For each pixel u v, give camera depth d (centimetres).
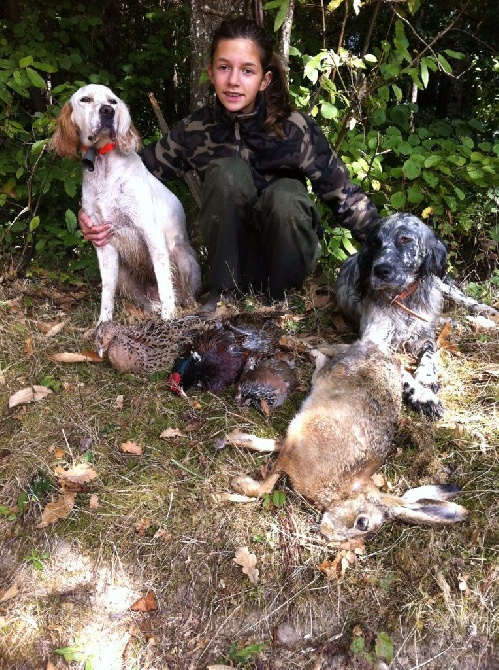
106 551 102
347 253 183
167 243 156
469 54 272
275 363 126
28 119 208
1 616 99
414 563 98
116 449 116
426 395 120
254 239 161
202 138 151
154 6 280
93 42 240
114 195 141
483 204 193
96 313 155
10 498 110
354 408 106
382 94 164
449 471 110
